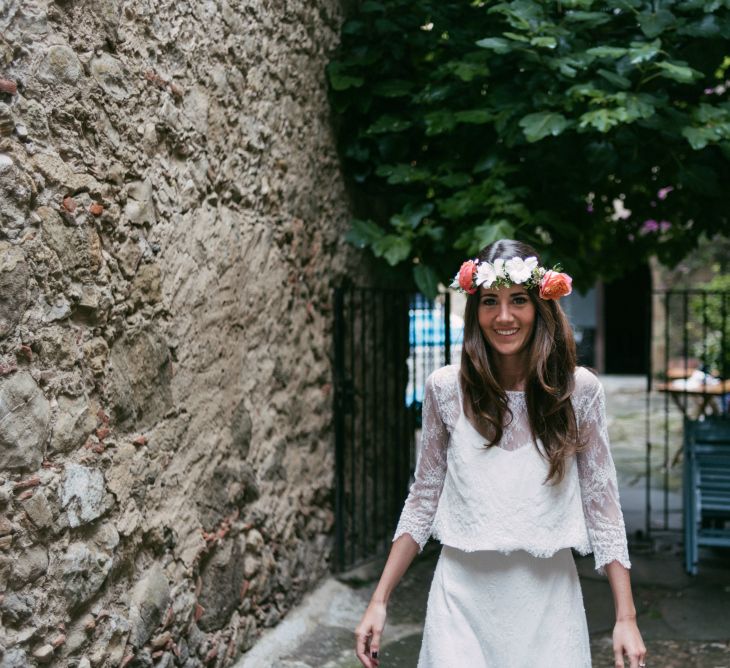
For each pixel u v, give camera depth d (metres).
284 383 4.36
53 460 2.54
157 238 3.15
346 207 5.32
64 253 2.58
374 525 5.36
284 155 4.37
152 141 3.11
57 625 2.54
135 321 3.01
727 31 4.48
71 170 2.62
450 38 5.25
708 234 5.82
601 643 4.18
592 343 19.61
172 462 3.27
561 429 2.08
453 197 5.02
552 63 4.59
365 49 5.16
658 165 5.36
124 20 2.92
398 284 6.31
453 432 2.17
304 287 4.64
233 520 3.78
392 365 6.10
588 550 2.10
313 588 4.68
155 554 3.15
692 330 14.15
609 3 4.62
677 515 6.79
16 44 2.38
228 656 3.70
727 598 4.76
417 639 4.23
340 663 3.92
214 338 3.60
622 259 6.41
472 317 2.17
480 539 2.07
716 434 5.50
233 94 3.77
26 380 2.41
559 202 5.35
